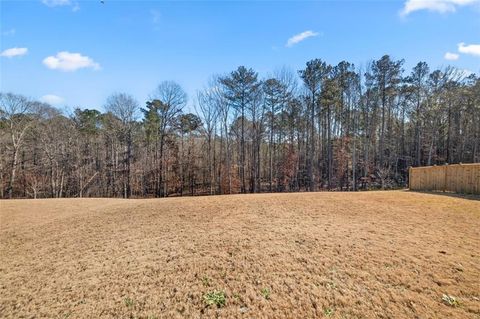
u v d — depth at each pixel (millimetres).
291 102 34000
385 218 8086
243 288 4340
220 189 32656
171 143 34562
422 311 3623
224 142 35969
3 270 6219
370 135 34312
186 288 4465
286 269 4836
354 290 4137
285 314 3693
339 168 32875
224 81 32312
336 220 7898
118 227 8906
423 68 32594
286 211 9242
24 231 10000
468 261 4980
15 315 4246
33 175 31422
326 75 32250
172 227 8133
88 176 33781
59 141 32344
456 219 7840
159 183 33000
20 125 30391
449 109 31562
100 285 4875
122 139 34594
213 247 6039
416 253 5320
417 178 15609
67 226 10031
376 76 32938
